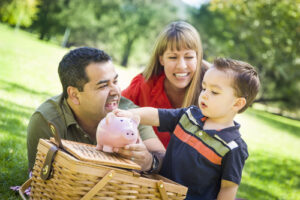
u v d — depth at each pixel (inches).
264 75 896.3
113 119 73.9
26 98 236.2
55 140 69.4
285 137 447.2
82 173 60.6
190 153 80.6
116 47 1662.2
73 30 1545.3
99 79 85.9
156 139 98.1
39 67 445.7
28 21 1282.0
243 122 491.5
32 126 93.8
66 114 92.1
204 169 79.4
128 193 65.3
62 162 63.2
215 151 79.0
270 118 658.2
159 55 122.8
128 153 73.7
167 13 1665.8
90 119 92.9
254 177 197.2
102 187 62.1
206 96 81.6
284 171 240.7
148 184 66.9
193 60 117.3
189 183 80.4
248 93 82.2
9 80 297.1
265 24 647.8
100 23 1576.0
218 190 81.9
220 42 1061.1
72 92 88.2
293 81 926.4
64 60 87.9
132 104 105.3
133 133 73.4
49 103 94.2
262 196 160.2
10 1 1196.5
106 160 63.4
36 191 71.1
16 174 106.3
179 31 115.4
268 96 1028.5
